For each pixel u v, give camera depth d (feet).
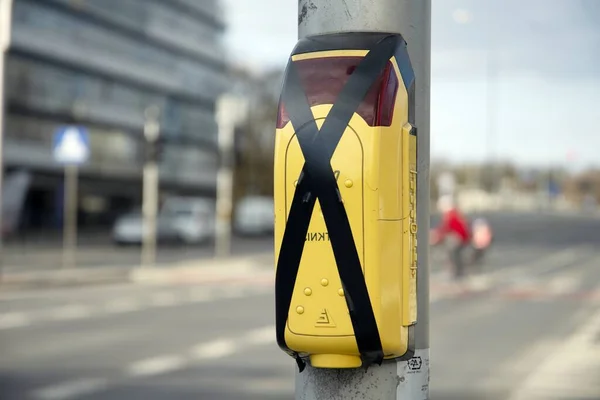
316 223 8.24
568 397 28.68
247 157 220.64
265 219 186.39
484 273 93.09
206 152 270.26
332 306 8.23
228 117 108.27
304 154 8.29
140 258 107.96
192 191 262.26
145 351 37.96
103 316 51.16
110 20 212.02
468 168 307.58
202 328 46.21
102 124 208.95
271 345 40.04
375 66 8.44
